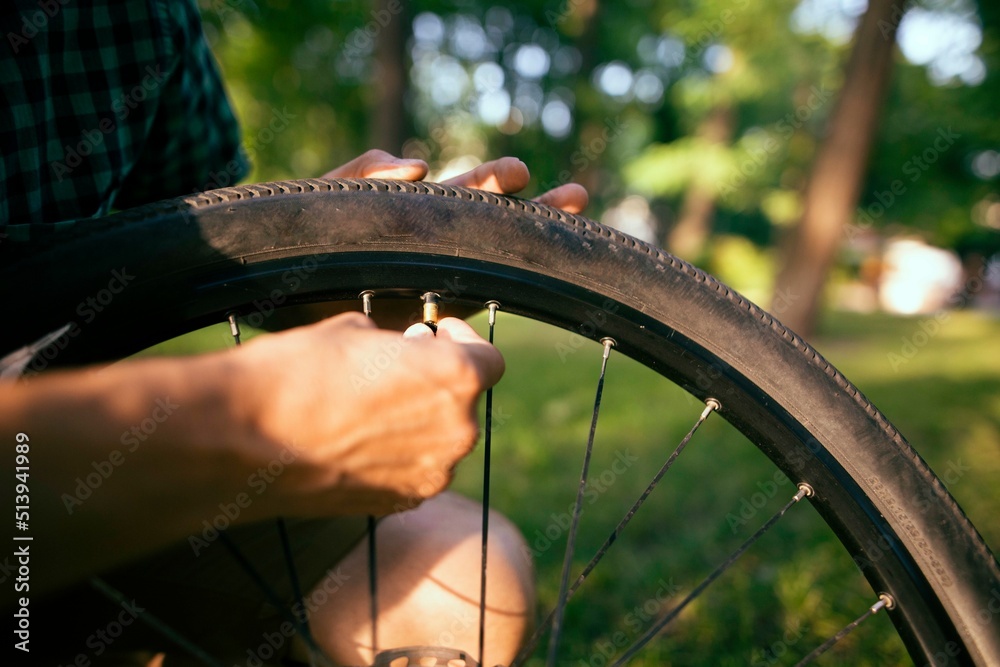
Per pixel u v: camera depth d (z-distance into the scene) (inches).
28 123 27.3
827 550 81.4
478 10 652.1
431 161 573.3
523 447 122.0
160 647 30.3
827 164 317.7
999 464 121.7
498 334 311.0
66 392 15.6
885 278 765.3
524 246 28.6
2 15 26.2
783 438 29.4
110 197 34.2
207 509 16.9
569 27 627.5
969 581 28.5
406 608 33.8
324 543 33.9
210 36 411.5
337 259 26.4
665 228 920.3
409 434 18.1
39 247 23.0
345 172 34.9
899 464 28.9
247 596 32.6
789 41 492.4
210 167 42.9
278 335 18.2
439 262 27.7
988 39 371.6
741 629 64.3
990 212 657.6
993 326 454.9
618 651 60.9
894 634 63.6
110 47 31.9
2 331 22.2
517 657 29.6
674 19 533.0
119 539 16.2
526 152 685.3
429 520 35.9
